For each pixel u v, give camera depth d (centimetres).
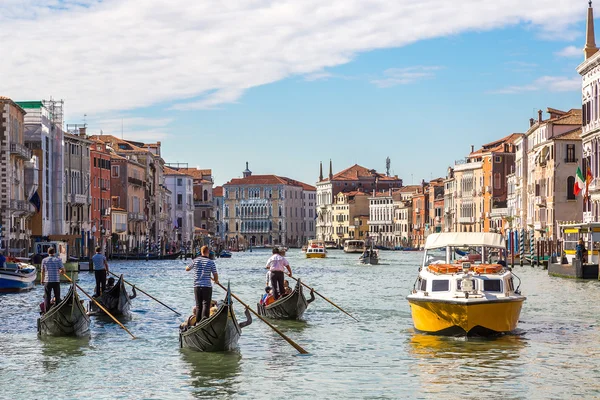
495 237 2675
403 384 1845
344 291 4431
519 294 2542
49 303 2575
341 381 1877
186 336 2252
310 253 12050
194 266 2230
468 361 2089
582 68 6341
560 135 8406
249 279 5934
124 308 3027
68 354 2223
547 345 2311
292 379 1898
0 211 6962
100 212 10731
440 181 16712
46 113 8588
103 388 1823
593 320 2873
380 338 2464
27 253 7625
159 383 1867
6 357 2183
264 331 2627
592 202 6216
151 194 13750
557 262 6334
